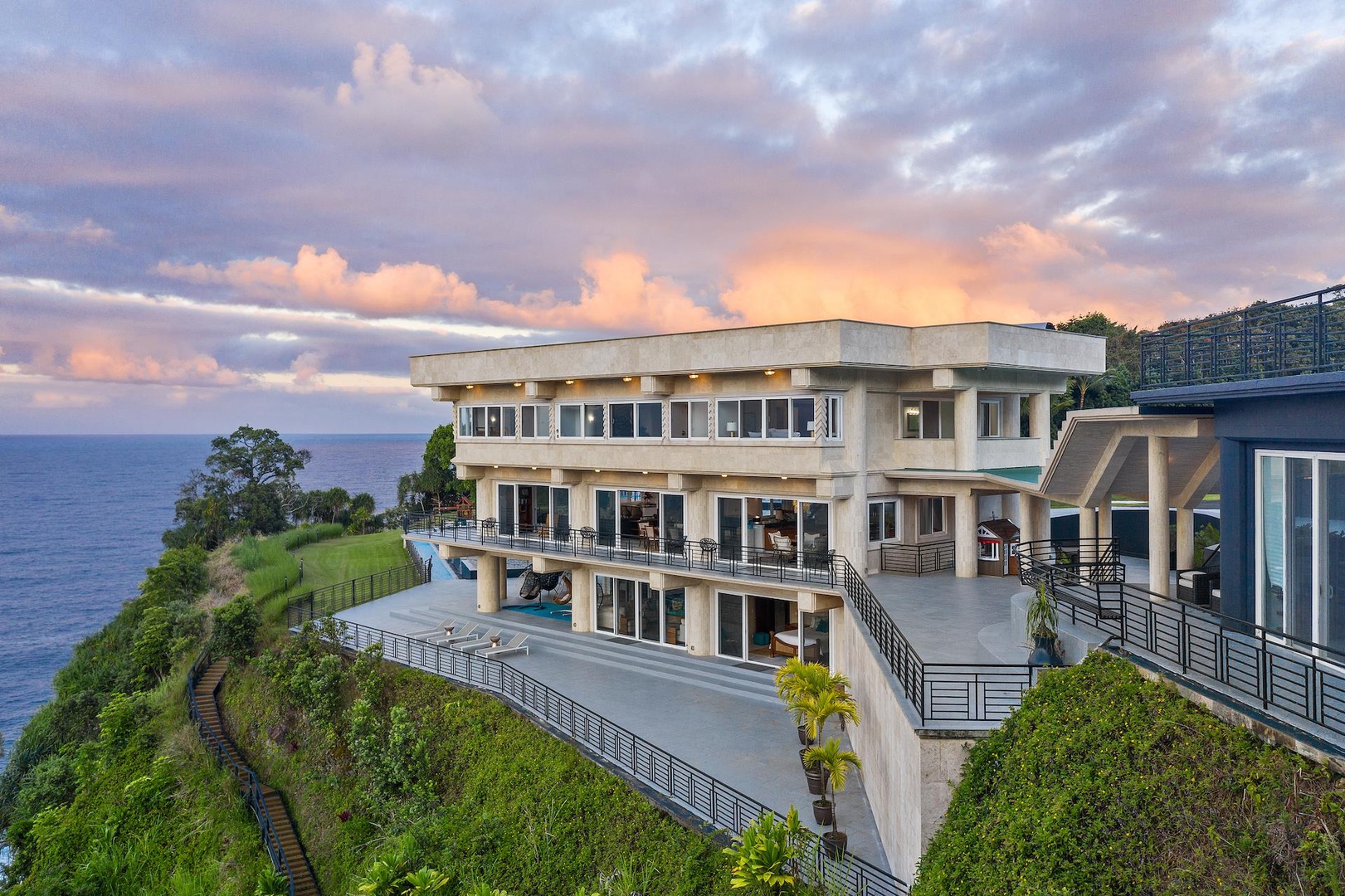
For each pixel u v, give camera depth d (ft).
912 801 42.73
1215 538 95.50
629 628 104.94
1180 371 47.03
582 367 100.07
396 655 99.66
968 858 34.91
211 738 102.32
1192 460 56.34
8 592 401.49
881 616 59.26
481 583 122.42
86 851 90.53
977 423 88.12
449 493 251.19
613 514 106.32
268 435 282.15
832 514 84.12
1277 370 38.11
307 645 104.78
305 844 81.56
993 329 81.25
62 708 130.52
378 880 62.75
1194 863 28.04
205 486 268.00
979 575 89.20
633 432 99.14
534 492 118.11
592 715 76.64
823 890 45.55
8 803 113.19
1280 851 26.53
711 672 88.94
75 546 563.07
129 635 153.07
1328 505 35.76
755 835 47.01
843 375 83.41
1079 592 56.59
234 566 182.60
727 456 88.74
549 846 62.80
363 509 280.10
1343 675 27.96
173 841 88.74
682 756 67.15
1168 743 32.91
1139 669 38.65
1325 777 27.27
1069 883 29.73
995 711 44.65
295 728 97.40
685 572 91.56
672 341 90.63
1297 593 37.91
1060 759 34.91
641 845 57.72
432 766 79.82
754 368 83.82
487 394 118.62
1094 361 97.35
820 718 55.42
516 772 71.46
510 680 87.66
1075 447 57.82
